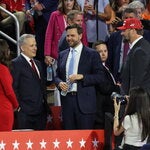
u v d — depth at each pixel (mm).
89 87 24562
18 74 24734
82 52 24766
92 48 26672
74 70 24625
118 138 22594
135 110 20312
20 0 30359
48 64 27828
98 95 25266
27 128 24938
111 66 27234
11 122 23188
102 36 29688
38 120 25312
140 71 22422
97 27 28984
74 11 26250
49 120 26328
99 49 26438
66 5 27797
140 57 22484
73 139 22672
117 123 21375
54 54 27891
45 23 29609
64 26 27828
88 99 24516
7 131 22375
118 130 21125
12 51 29188
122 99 22047
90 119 24531
